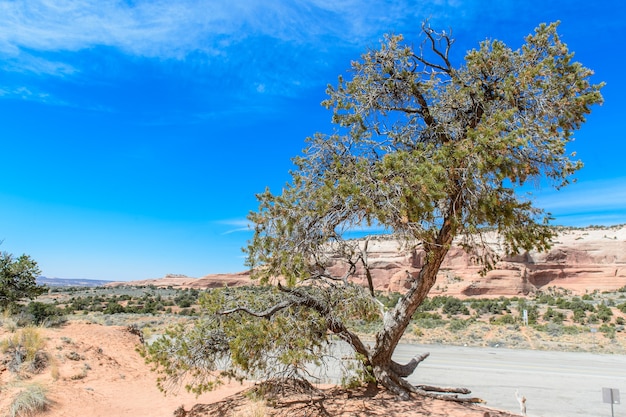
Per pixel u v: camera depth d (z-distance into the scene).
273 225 7.68
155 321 32.22
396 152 7.50
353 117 8.34
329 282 9.13
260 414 7.77
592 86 7.71
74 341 12.37
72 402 8.55
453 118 8.59
